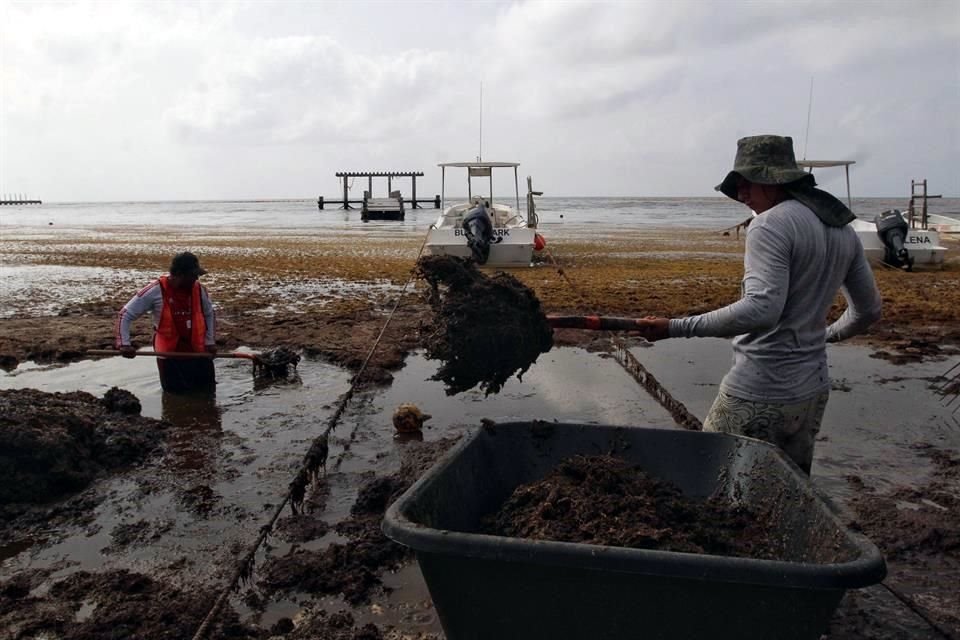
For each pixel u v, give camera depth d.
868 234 17.53
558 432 3.78
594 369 8.00
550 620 2.43
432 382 7.48
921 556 4.07
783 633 2.29
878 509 4.57
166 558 4.02
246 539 4.23
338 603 3.60
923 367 8.09
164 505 4.68
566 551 2.31
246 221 54.69
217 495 4.82
